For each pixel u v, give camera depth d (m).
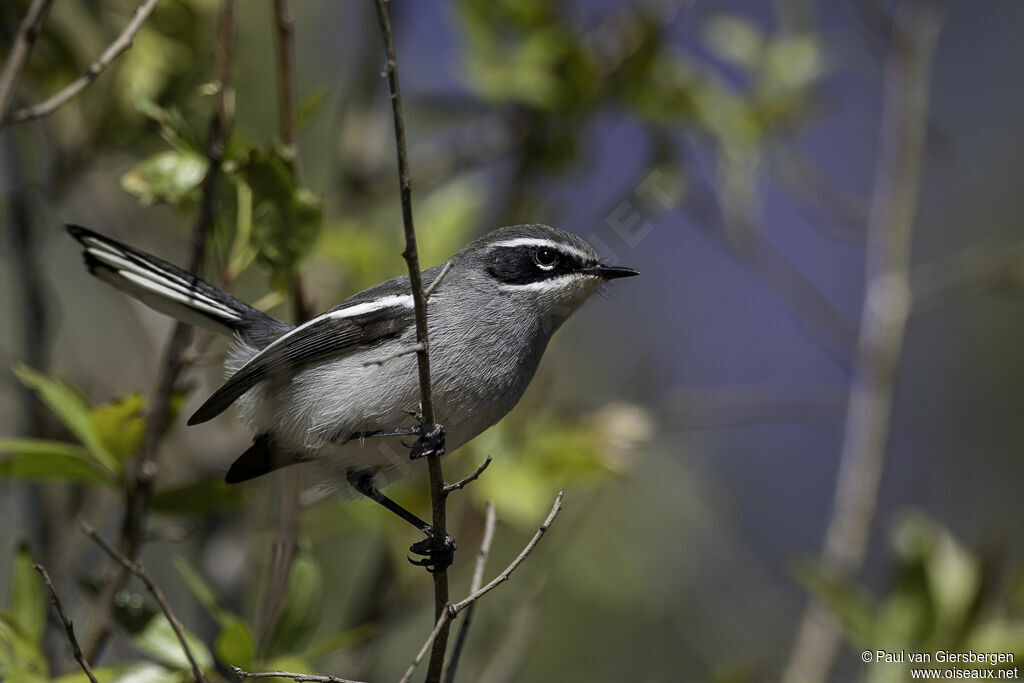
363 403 8.89
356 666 10.73
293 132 9.38
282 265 9.29
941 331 19.27
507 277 9.48
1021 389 18.45
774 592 15.51
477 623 12.59
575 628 14.72
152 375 11.71
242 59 13.22
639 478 15.41
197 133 11.45
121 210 12.87
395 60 6.83
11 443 8.62
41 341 10.78
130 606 8.80
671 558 15.30
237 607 10.96
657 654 14.74
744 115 12.80
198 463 12.09
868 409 12.18
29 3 11.32
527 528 10.72
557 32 12.24
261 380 9.17
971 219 19.42
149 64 11.49
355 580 13.60
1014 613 11.23
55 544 10.43
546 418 11.09
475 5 12.17
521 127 12.69
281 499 9.53
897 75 13.16
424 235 11.88
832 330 12.84
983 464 18.20
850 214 13.16
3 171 11.60
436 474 7.42
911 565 11.04
